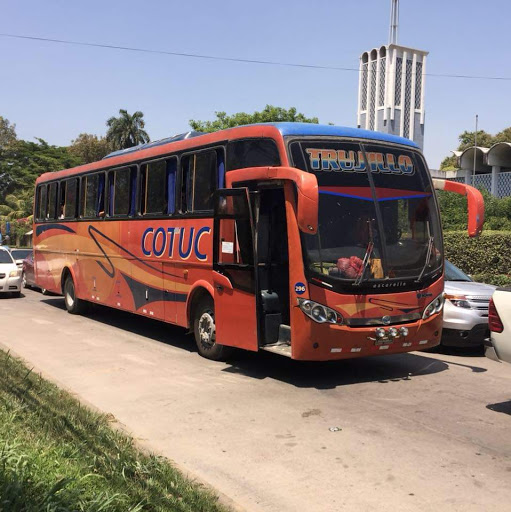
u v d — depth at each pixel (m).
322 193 7.39
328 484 4.69
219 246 8.40
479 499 4.39
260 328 7.70
